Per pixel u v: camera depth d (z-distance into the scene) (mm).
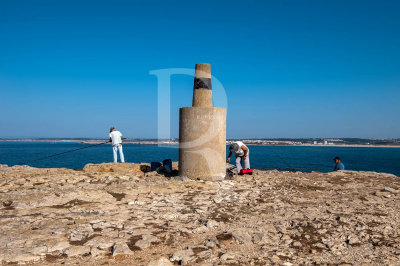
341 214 6379
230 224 5762
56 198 7133
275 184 9367
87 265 4008
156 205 6844
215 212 6449
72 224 5406
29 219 5617
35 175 10227
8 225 5273
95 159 65500
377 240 5000
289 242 4934
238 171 11211
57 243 4543
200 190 8320
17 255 4094
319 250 4680
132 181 9398
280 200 7500
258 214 6379
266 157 83750
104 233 5055
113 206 6688
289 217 6172
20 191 7746
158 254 4422
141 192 8008
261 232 5355
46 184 8680
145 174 10781
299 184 9383
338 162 13742
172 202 7109
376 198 7711
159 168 11219
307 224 5750
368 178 10734
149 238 4883
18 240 4570
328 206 7016
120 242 4688
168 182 9188
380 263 4184
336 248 4703
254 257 4375
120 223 5574
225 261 4215
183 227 5469
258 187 8914
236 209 6684
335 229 5500
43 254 4219
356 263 4188
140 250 4520
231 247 4762
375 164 72188
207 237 5102
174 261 4227
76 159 65812
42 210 6270
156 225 5566
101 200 7160
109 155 84750
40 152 105625
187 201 7238
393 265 4113
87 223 5484
